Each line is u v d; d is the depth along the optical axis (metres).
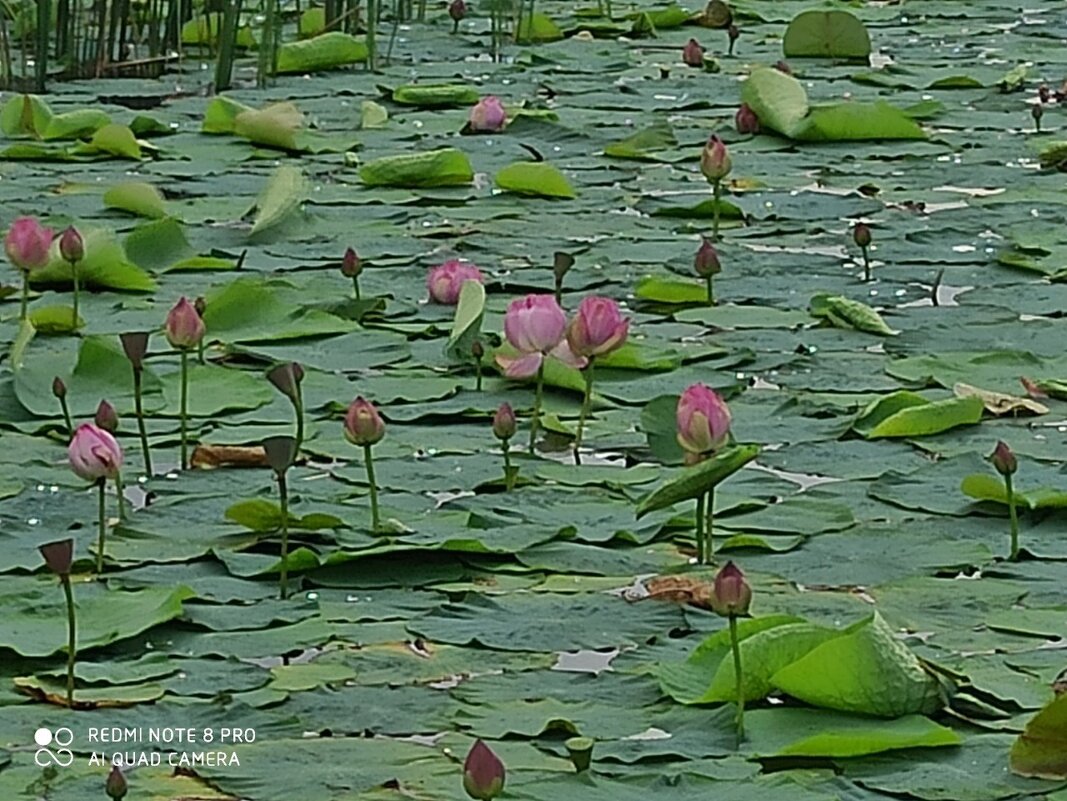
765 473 6.76
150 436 7.15
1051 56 16.48
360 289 9.09
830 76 15.51
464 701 5.04
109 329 8.45
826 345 8.30
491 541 6.06
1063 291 9.12
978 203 10.98
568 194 11.14
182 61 16.23
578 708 5.00
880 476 6.69
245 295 8.46
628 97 14.45
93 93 14.66
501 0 17.02
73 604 5.34
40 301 8.90
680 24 18.48
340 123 13.41
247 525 6.15
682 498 5.86
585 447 7.04
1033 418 7.36
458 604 5.65
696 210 10.64
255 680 5.15
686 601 5.70
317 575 5.87
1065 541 6.14
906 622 5.54
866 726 4.86
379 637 5.45
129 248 9.58
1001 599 5.70
